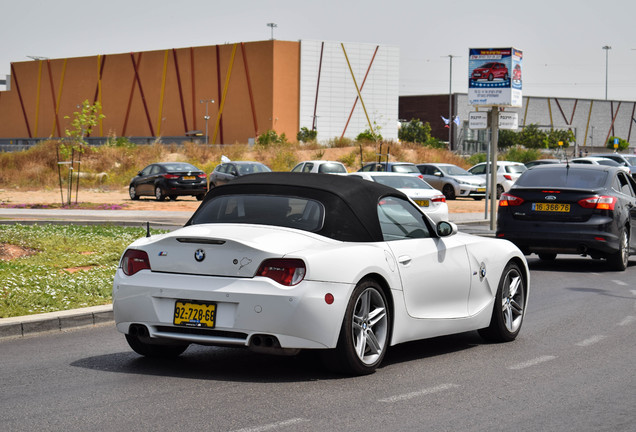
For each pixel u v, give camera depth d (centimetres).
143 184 3525
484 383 636
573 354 754
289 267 597
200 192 3497
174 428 504
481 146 14438
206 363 696
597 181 1365
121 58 13900
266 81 12731
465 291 757
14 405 557
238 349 760
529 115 15200
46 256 1336
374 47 13288
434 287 718
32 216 2397
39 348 765
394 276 668
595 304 1051
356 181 696
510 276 829
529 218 1340
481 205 3359
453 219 2456
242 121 12900
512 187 1371
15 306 909
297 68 12900
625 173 1450
